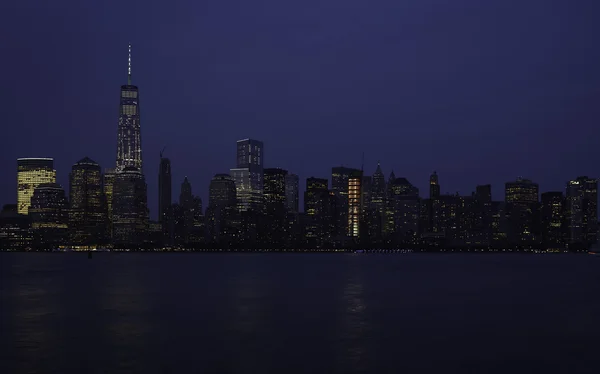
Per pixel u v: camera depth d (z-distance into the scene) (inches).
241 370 1476.4
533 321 2406.5
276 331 2105.1
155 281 5201.8
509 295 3700.8
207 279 5570.9
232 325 2272.4
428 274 6717.5
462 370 1489.9
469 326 2261.3
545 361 1594.5
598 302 3240.7
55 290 4072.3
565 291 4079.7
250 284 4790.8
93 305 3034.0
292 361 1577.3
